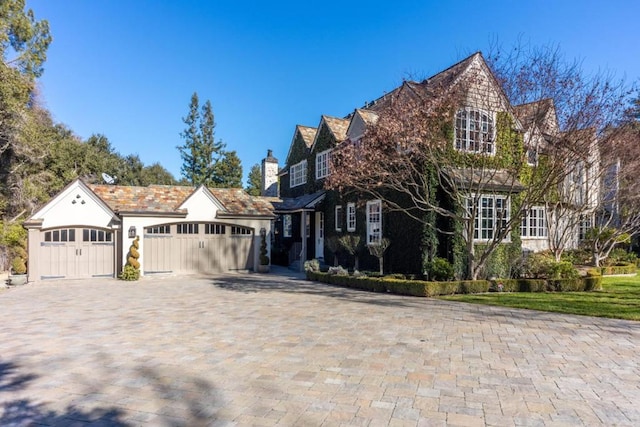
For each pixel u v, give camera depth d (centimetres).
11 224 2334
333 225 2247
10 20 2561
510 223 1380
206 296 1376
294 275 2114
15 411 483
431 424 432
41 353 714
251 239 2297
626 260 2267
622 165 1689
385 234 1795
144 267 2036
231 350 716
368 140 1416
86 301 1299
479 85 1355
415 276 1548
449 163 1428
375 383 550
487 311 1048
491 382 551
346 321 938
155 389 543
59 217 1912
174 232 2119
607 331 830
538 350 698
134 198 2122
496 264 1647
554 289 1415
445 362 636
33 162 2730
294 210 2339
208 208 2180
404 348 712
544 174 1329
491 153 1452
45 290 1588
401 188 1463
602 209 2078
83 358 684
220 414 464
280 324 916
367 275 1642
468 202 1581
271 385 549
